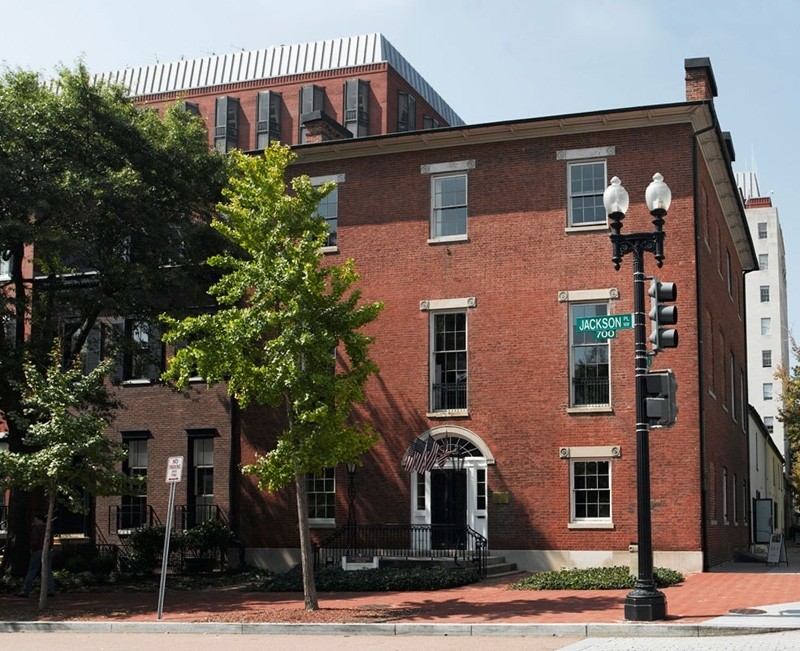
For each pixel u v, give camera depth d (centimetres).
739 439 3766
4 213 2483
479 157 2977
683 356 2728
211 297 2933
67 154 2592
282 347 2006
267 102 6850
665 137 2817
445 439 2912
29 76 2669
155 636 1772
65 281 2914
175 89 7131
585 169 2889
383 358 2989
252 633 1783
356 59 6819
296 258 2041
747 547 3881
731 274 3762
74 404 2170
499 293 2902
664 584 2286
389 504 2933
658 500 2694
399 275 3006
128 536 3250
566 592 2203
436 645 1520
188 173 2788
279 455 1995
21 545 2747
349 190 3098
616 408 2758
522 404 2838
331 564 2806
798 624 1547
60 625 1912
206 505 3198
